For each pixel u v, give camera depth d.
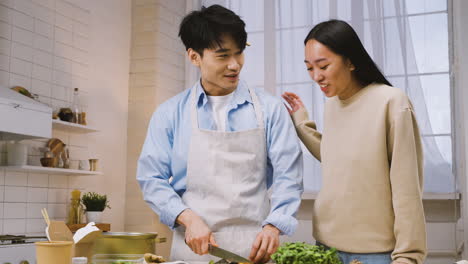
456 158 4.04
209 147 1.84
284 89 4.55
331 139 1.78
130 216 4.74
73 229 3.78
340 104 1.78
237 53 1.81
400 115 1.59
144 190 1.87
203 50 1.81
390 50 4.28
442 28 4.21
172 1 5.04
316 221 1.78
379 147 1.62
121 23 4.82
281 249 1.37
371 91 1.70
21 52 3.76
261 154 1.87
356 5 4.38
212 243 1.65
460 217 3.98
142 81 4.84
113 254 1.63
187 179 1.85
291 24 4.59
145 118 4.79
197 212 1.81
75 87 4.24
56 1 4.10
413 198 1.54
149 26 4.87
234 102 1.91
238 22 1.78
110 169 4.61
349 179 1.67
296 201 1.75
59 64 4.10
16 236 3.28
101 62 4.55
